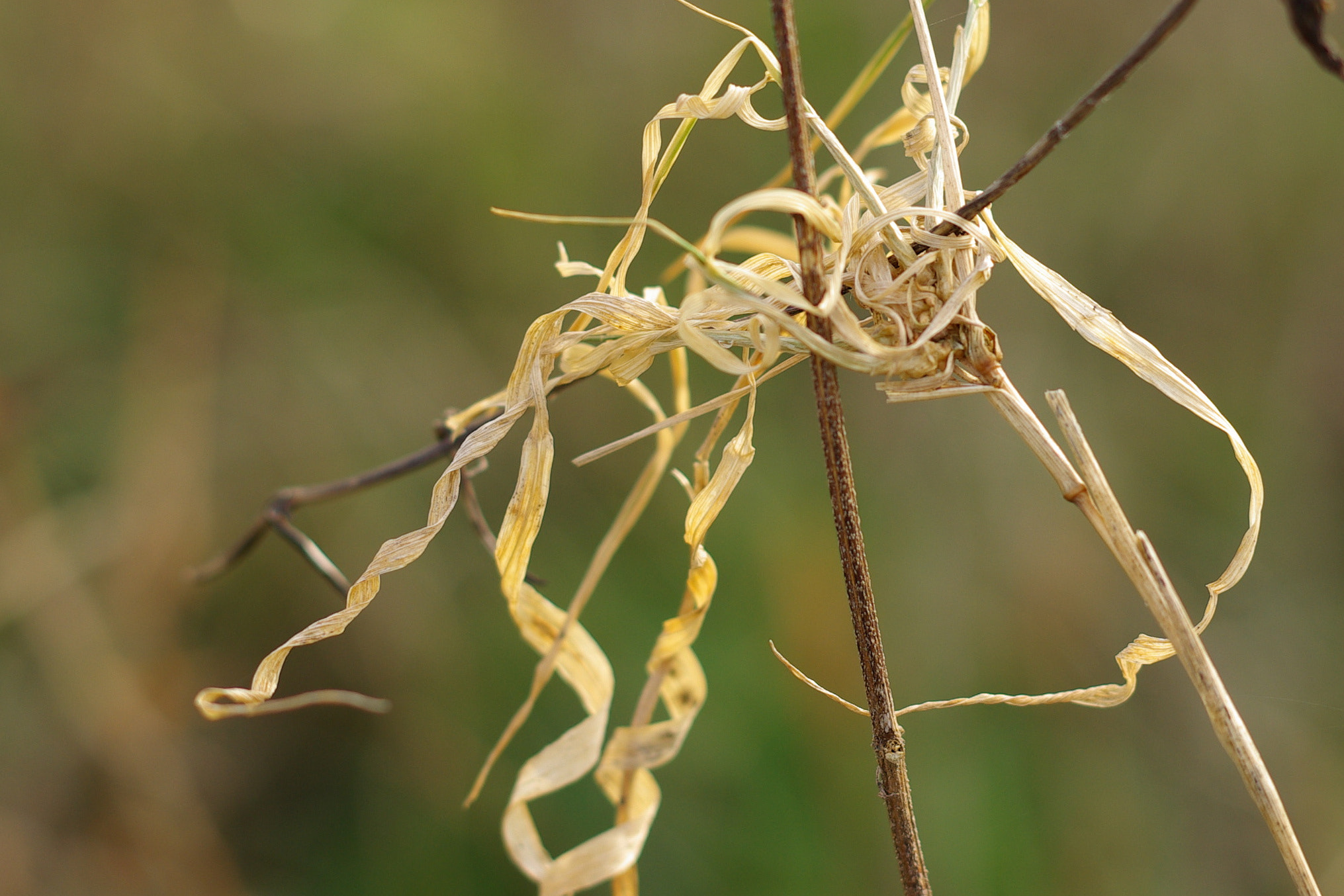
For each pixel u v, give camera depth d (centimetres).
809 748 95
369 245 121
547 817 95
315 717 103
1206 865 93
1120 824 94
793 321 42
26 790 95
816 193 43
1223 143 122
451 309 121
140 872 95
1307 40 41
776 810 92
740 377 44
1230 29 122
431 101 126
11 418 106
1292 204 120
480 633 104
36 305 113
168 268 117
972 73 45
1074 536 105
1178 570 109
